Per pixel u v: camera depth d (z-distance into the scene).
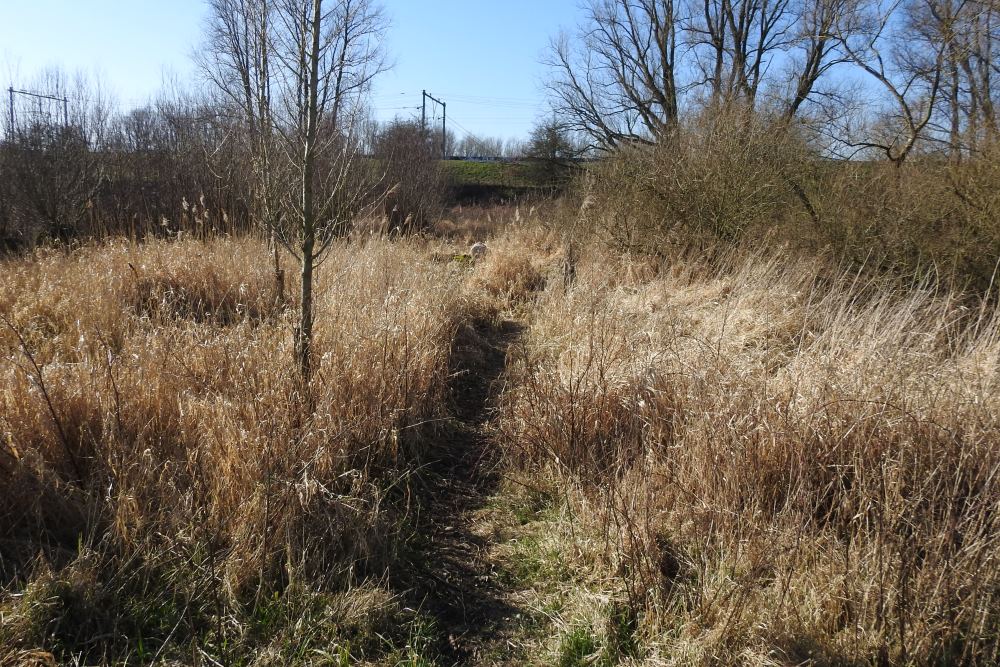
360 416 4.11
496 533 3.70
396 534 3.41
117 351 4.96
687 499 3.38
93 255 7.50
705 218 10.26
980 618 2.56
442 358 5.59
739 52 19.59
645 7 21.36
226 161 10.41
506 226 16.34
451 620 2.98
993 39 9.27
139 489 3.15
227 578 2.81
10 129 12.11
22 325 5.56
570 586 3.14
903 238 8.00
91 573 2.71
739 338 5.83
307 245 4.11
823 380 3.88
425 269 8.59
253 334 4.88
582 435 4.17
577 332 6.20
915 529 2.88
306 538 3.13
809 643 2.57
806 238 9.06
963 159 8.19
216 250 7.60
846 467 3.32
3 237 11.98
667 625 2.78
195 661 2.43
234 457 3.32
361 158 5.91
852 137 11.09
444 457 4.62
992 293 7.23
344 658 2.56
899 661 2.53
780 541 3.03
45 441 3.33
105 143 13.36
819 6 16.75
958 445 3.30
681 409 4.14
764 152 10.18
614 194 11.68
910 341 4.49
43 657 2.33
